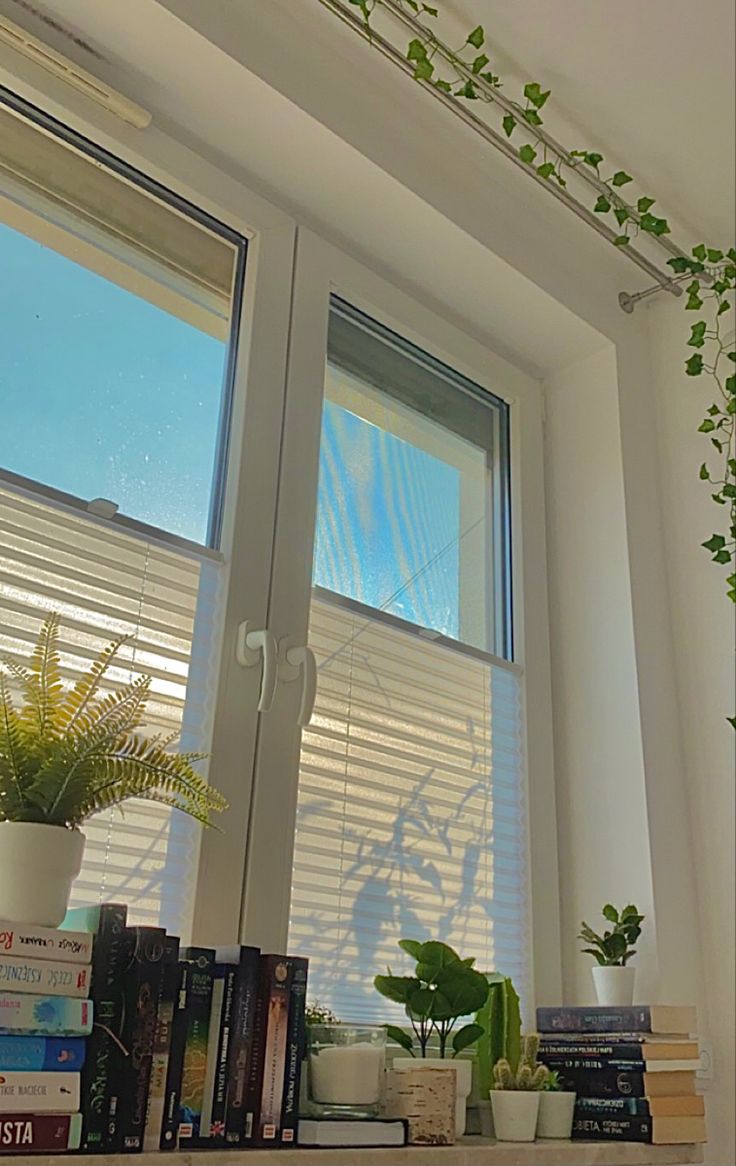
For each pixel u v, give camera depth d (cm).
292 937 148
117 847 133
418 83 188
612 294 231
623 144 200
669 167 204
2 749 110
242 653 152
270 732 152
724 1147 172
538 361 233
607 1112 150
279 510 166
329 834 158
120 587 144
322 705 164
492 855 181
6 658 119
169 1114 107
